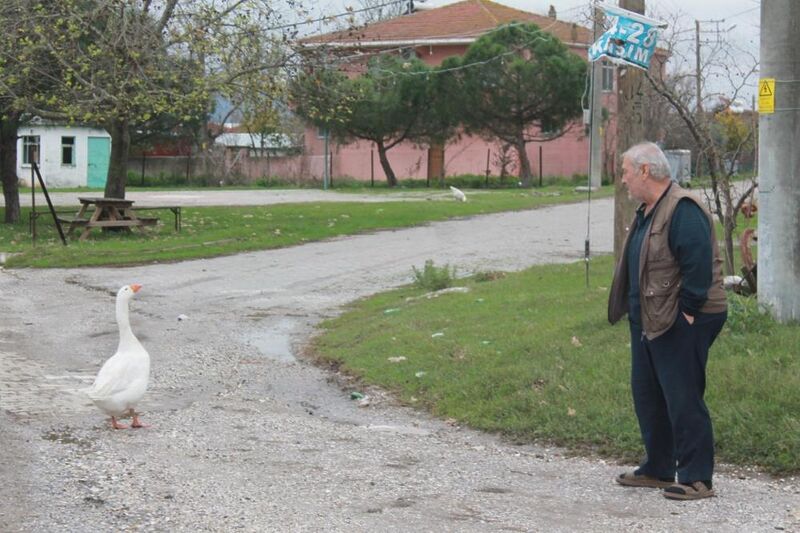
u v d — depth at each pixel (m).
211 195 44.22
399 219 30.67
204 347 13.18
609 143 49.53
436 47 54.44
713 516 6.16
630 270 6.63
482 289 15.80
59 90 24.56
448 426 8.96
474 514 6.20
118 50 23.83
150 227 27.48
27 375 11.01
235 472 7.13
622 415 8.25
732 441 7.43
